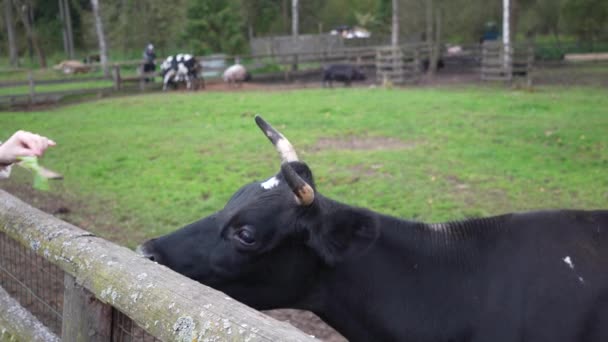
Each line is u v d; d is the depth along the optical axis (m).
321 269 2.78
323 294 2.85
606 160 9.49
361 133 12.64
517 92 20.09
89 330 2.35
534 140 11.36
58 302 4.52
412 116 14.71
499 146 10.84
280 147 2.98
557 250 2.73
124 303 2.04
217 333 1.65
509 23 26.22
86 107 18.38
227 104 17.86
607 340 2.57
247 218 2.70
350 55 29.61
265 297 2.86
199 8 38.06
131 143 11.98
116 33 40.12
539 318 2.61
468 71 30.67
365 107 16.50
